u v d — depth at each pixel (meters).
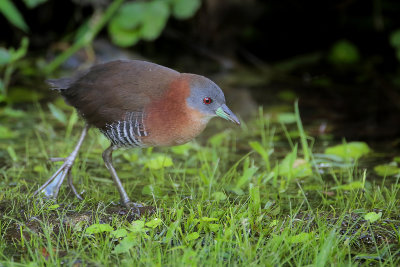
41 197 7.96
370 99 14.26
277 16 17.28
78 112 8.43
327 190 9.05
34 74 14.65
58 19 16.16
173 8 14.16
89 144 10.77
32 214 7.55
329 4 16.94
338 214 7.93
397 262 6.73
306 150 9.62
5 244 6.84
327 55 17.05
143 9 14.02
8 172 9.29
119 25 14.04
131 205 8.06
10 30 15.82
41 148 10.52
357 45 17.33
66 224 7.34
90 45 15.45
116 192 8.76
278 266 6.38
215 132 11.94
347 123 12.61
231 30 16.45
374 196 8.28
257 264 6.46
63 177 8.35
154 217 7.49
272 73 16.11
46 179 9.05
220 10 16.08
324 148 11.12
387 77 15.84
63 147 10.49
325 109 13.47
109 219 7.53
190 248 6.38
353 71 16.30
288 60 16.91
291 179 9.46
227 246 6.87
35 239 6.90
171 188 8.98
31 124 11.89
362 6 16.97
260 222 7.35
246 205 7.90
